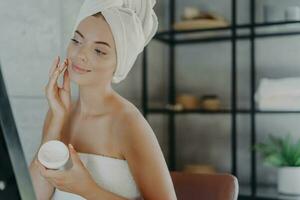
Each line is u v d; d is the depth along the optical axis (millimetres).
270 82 1871
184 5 2264
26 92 1259
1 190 322
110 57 637
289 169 1787
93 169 680
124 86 1891
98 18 631
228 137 2193
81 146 699
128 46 646
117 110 687
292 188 1781
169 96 2297
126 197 687
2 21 1163
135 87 2006
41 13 1320
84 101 698
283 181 1807
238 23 2145
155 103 2213
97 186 620
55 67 689
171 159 2250
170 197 669
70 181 598
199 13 2018
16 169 319
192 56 2268
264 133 2094
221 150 2211
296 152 1797
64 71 688
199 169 2059
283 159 1810
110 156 684
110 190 674
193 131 2271
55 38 1385
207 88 2240
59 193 700
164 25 2299
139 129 670
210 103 2049
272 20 1901
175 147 2307
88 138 697
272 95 1835
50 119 740
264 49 2102
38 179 697
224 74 2201
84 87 676
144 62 1973
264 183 2082
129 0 669
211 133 2230
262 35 2082
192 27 1973
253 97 2016
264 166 2082
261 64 2107
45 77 1337
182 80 2291
